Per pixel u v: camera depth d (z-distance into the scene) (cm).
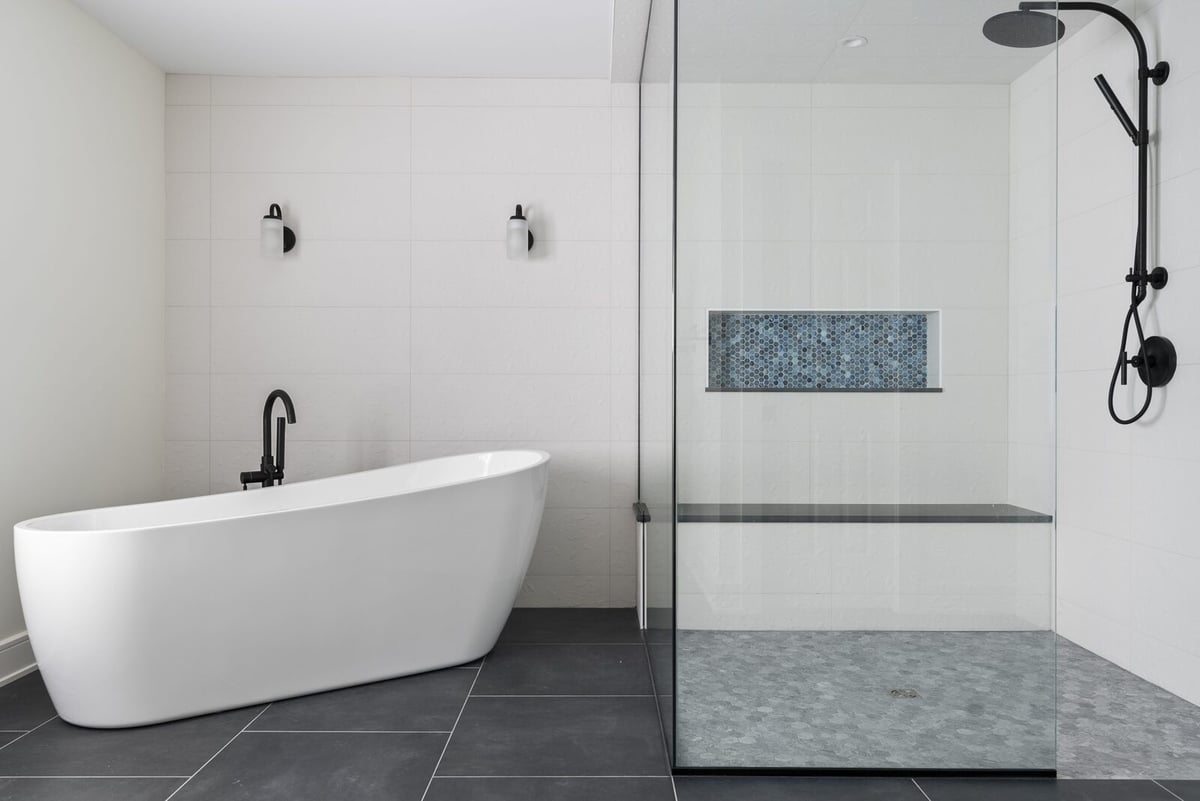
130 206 337
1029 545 204
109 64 322
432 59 349
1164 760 212
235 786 201
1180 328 252
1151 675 267
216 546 238
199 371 364
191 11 306
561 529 370
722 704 210
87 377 309
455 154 367
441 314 367
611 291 369
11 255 270
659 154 262
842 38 205
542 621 347
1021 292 203
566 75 366
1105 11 263
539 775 206
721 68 207
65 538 224
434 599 275
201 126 364
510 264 368
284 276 365
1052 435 203
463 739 227
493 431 368
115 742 226
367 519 259
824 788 200
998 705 205
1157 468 262
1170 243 256
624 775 207
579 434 369
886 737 208
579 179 369
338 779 204
